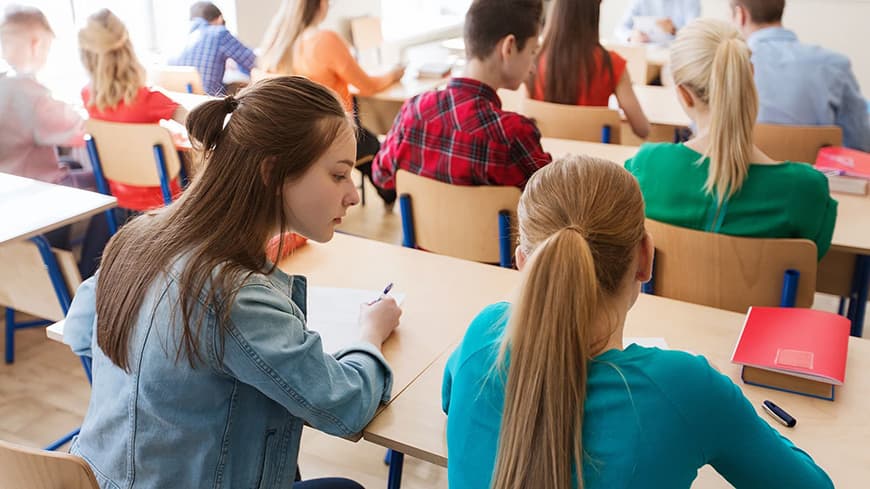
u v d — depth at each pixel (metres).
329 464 2.27
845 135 3.12
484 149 2.14
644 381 0.91
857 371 1.37
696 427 0.90
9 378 2.72
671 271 1.84
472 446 1.00
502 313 1.05
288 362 1.12
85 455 1.21
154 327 1.11
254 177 1.11
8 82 2.96
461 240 2.26
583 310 0.89
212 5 4.12
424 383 1.37
